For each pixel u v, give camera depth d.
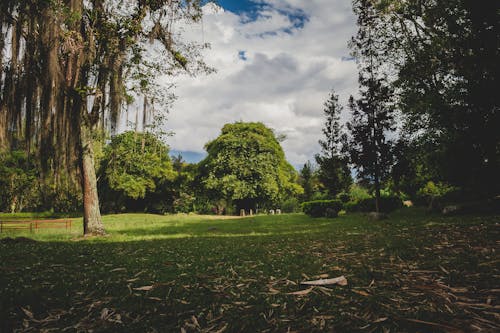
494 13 10.49
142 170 34.22
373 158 18.92
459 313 3.12
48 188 13.07
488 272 4.43
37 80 10.56
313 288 4.35
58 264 6.59
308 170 45.91
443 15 13.10
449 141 14.43
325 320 3.19
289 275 5.14
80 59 11.08
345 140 20.19
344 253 6.88
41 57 10.44
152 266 6.22
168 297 4.14
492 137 11.95
